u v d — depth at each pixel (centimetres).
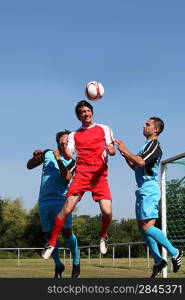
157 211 664
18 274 920
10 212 5294
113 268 1388
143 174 659
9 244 5022
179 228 938
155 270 679
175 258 662
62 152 635
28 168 734
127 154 631
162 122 688
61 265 729
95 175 617
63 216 616
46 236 721
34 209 5147
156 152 660
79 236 4309
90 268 1384
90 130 627
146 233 665
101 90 630
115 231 4656
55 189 709
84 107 624
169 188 920
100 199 624
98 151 619
